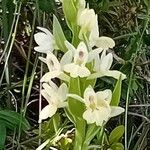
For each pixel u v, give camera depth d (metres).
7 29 0.17
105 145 0.14
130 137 0.17
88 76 0.13
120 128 0.14
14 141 0.16
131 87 0.17
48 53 0.13
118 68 0.17
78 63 0.12
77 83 0.13
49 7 0.17
